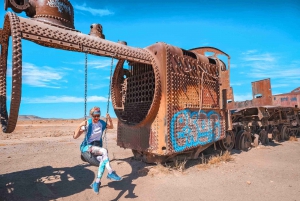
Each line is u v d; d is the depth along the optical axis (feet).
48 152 26.76
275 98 50.47
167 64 18.12
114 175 12.14
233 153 27.09
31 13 14.01
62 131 62.80
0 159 22.49
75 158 22.94
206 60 23.20
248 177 17.28
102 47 14.52
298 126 48.11
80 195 13.57
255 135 33.35
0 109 13.19
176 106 18.52
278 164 21.72
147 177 16.85
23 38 11.27
